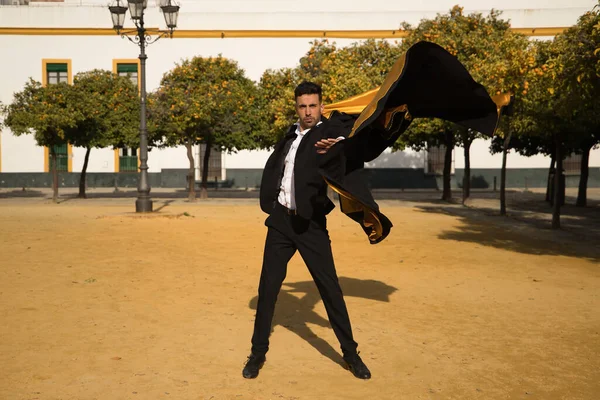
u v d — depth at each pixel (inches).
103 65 1339.8
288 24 1332.4
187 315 235.0
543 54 546.0
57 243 433.7
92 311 239.6
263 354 169.8
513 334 211.0
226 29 1333.7
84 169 1008.2
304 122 170.1
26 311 238.7
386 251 408.8
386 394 155.5
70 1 1427.2
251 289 284.2
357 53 911.7
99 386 159.5
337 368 175.5
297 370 173.6
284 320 228.1
